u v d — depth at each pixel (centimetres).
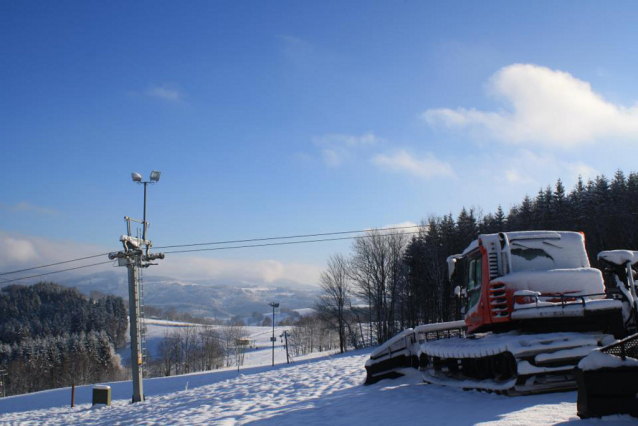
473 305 1235
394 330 6638
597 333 988
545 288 1069
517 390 954
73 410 2717
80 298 16775
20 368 9562
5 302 15275
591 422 670
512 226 5906
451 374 1302
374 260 6781
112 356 10881
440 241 6241
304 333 11912
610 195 5066
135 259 2867
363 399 1298
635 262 985
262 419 1266
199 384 3750
